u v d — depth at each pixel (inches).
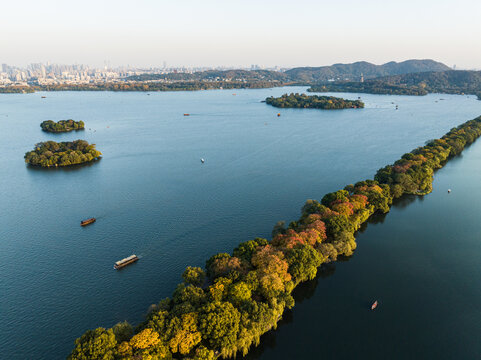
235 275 5152.6
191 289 4810.5
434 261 6845.5
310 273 5757.9
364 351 4697.3
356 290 5984.3
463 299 5777.6
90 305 5551.2
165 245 7303.2
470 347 4788.4
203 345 4315.9
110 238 7618.1
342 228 6904.5
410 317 5354.3
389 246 7372.1
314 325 5167.3
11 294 5831.7
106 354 3708.2
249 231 7810.0
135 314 5339.6
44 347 4753.9
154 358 3848.4
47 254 7017.7
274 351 4677.7
